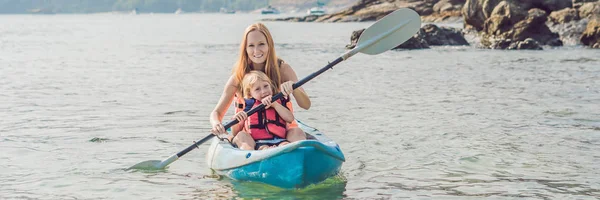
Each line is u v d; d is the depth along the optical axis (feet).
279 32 149.69
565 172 21.99
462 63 64.59
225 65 66.39
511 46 83.20
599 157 24.04
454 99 39.14
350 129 29.53
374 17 214.28
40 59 75.41
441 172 22.06
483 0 99.91
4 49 96.63
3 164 23.18
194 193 19.49
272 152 19.17
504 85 46.19
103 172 22.15
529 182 20.83
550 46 85.92
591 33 84.84
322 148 18.93
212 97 40.88
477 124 30.68
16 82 49.78
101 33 171.73
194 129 29.99
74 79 52.03
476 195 19.44
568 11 97.96
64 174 21.91
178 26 246.06
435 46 89.25
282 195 19.04
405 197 19.15
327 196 19.04
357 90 43.78
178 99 39.88
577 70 56.13
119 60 73.77
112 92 43.39
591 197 19.22
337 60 22.20
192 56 80.33
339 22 219.61
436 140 27.07
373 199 18.88
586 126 30.01
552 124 30.55
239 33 165.17
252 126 21.12
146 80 51.19
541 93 41.55
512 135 28.02
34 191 19.95
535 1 105.09
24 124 31.09
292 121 21.21
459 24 165.68
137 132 29.19
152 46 104.32
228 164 20.57
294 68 62.28
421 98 39.68
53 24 297.33
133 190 19.98
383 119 32.12
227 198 18.85
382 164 23.13
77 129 29.86
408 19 23.44
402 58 71.36
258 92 21.03
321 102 38.04
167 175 21.67
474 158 23.97
